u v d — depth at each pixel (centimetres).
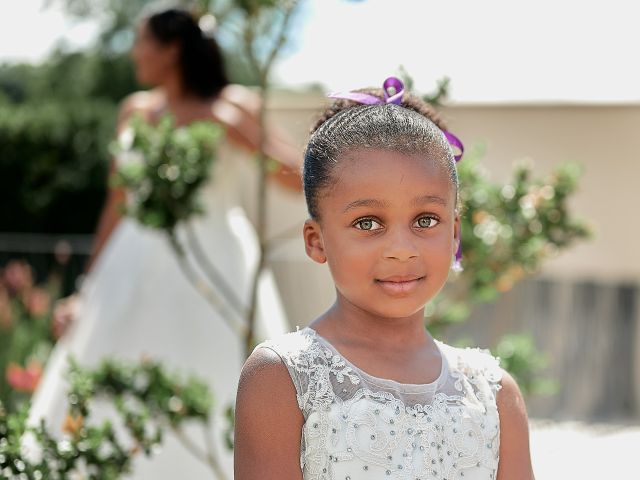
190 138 305
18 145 902
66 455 259
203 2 324
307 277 604
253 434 166
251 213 601
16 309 596
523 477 184
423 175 167
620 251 616
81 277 684
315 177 173
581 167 366
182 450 361
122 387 301
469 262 350
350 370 170
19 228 908
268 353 170
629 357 639
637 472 495
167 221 306
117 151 317
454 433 172
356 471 164
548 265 632
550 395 643
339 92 199
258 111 386
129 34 1541
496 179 607
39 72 1573
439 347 187
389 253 164
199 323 382
